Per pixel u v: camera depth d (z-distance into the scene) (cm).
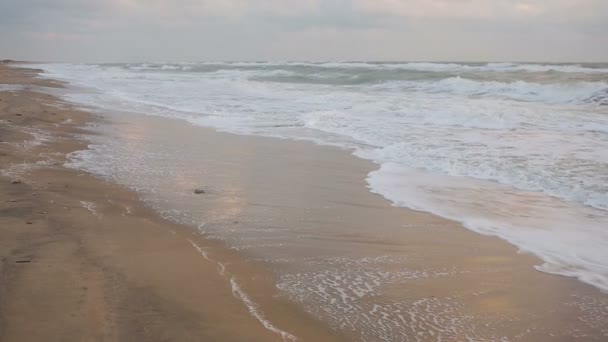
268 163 897
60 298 364
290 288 414
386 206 650
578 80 2041
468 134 1120
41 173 755
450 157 906
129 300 372
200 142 1088
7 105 1521
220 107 1694
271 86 2498
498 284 431
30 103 1633
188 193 691
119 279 407
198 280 418
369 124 1291
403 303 394
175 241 507
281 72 3647
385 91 2139
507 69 2902
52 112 1451
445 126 1241
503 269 462
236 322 351
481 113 1344
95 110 1592
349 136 1161
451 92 2023
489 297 408
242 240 522
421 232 557
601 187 703
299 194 701
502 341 344
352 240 531
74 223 539
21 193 638
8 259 429
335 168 861
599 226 570
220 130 1252
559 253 498
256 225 571
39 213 562
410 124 1279
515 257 489
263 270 449
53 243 475
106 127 1254
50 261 431
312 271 450
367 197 690
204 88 2456
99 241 491
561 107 1477
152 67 5712
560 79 2136
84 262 436
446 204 657
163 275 422
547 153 907
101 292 380
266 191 714
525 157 884
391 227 573
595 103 1557
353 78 2850
